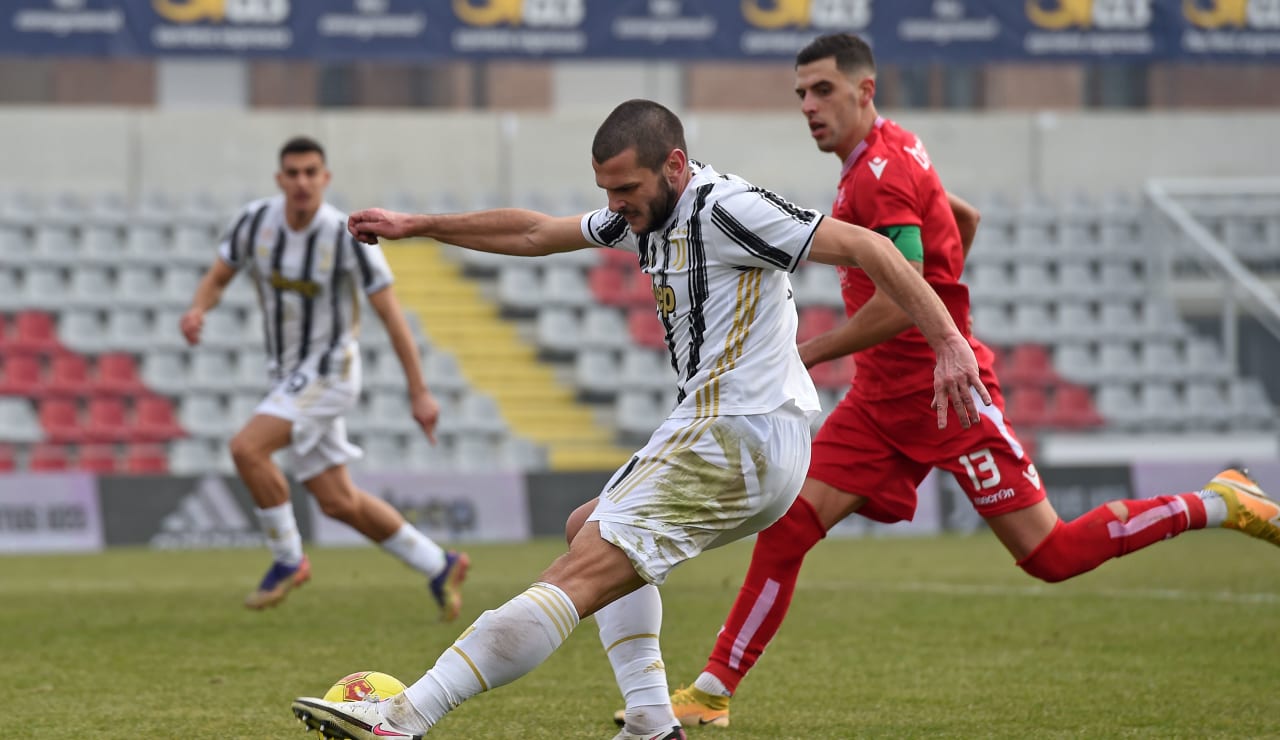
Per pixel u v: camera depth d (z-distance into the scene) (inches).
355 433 2578.7
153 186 2886.3
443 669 540.1
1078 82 3316.9
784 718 709.3
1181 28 2765.7
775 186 3061.0
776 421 559.8
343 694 559.8
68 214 2785.4
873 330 684.7
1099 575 1491.1
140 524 2078.0
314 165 1080.8
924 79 3275.1
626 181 547.2
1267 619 1093.1
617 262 2883.9
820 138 739.4
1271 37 2773.1
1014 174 3120.1
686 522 549.6
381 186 2955.2
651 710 606.9
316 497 1107.3
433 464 2561.5
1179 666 866.8
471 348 2765.7
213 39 2556.6
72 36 2514.8
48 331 2655.0
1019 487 735.1
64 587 1432.1
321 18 2581.2
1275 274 3083.2
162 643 982.4
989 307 2942.9
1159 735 662.5
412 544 1095.0
